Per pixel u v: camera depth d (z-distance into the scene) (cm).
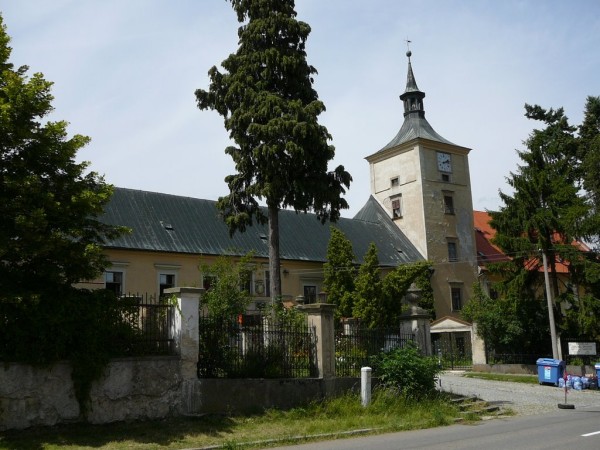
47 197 1073
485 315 3142
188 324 1274
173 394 1230
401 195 4956
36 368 1073
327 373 1505
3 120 1054
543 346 3116
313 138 1953
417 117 5128
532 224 3034
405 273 3272
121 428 1132
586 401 1972
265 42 2134
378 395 1514
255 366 1394
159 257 3272
